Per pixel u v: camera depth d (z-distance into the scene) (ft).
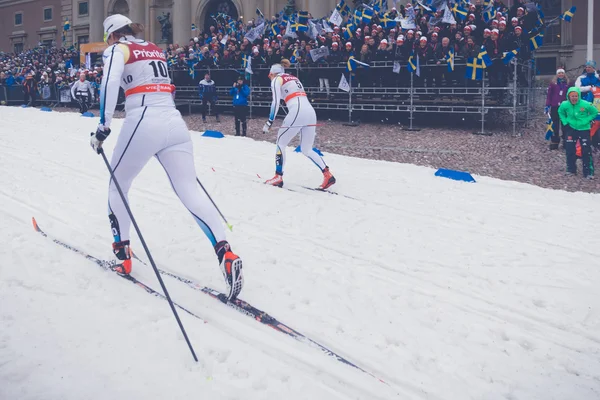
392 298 12.07
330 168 27.04
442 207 20.16
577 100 26.27
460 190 23.08
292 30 46.03
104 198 19.51
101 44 73.97
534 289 12.71
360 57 42.09
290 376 8.61
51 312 10.37
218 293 11.60
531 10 39.58
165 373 8.50
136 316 10.38
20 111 55.26
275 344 9.61
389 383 8.68
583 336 10.57
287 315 10.80
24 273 12.22
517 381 8.90
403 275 13.41
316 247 15.26
